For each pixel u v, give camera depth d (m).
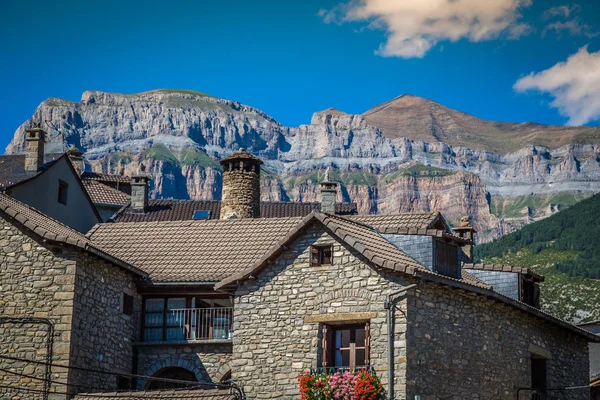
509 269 38.44
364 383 28.17
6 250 31.62
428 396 29.03
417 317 29.20
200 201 58.88
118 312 33.84
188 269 35.50
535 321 36.31
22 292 31.20
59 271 31.25
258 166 53.53
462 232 47.88
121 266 33.44
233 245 36.88
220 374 34.16
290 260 30.92
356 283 29.69
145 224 39.09
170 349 34.72
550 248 142.88
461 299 31.47
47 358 30.53
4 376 30.61
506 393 33.25
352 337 29.81
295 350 30.08
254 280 31.27
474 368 31.53
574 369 39.53
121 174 68.50
